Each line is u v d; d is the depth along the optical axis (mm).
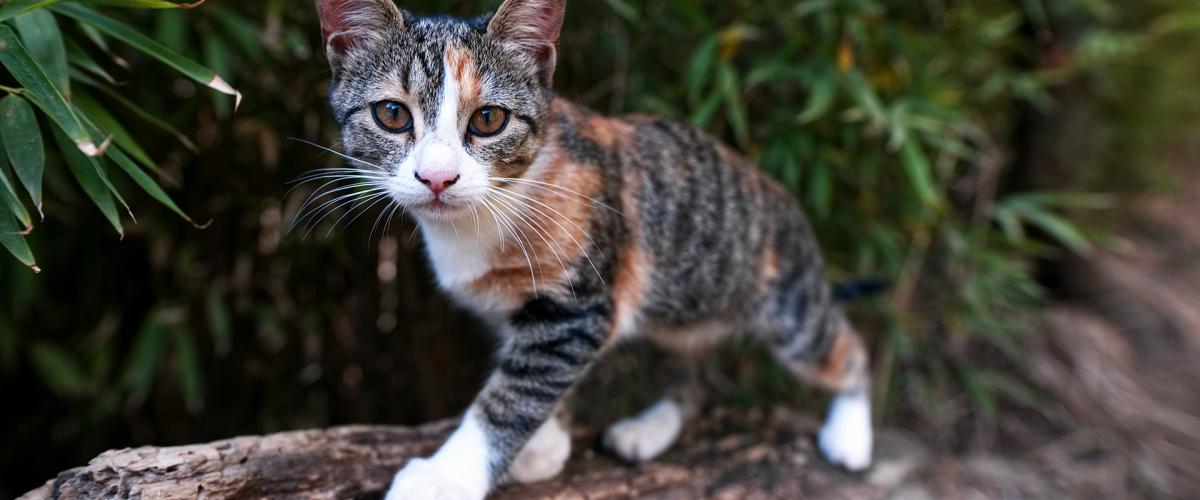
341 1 490
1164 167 1268
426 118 476
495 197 487
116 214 464
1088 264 977
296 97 618
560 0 501
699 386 651
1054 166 911
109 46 572
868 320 789
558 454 547
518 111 489
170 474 470
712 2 659
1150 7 968
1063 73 805
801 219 624
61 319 693
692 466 583
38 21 465
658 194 548
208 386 692
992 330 789
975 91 771
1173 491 724
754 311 609
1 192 435
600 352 524
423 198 471
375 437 533
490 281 513
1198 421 794
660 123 578
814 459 613
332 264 678
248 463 489
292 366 699
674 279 562
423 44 480
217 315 638
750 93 687
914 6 709
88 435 704
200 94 609
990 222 845
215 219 657
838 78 626
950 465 664
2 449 712
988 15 765
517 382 506
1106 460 740
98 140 469
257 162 647
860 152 698
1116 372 845
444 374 705
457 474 485
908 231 752
